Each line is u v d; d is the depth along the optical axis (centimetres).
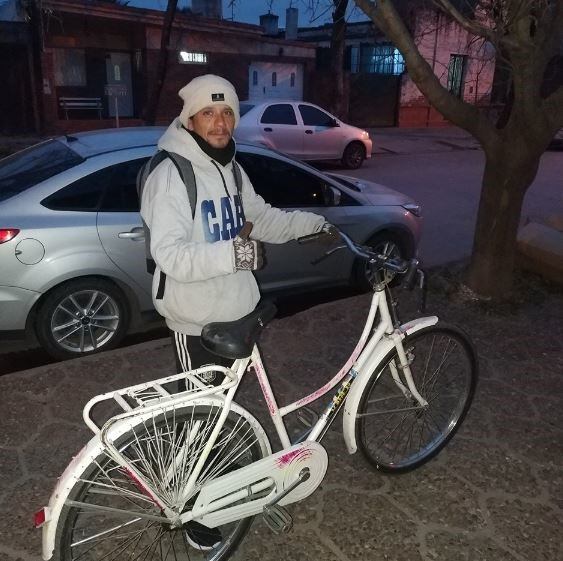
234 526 245
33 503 272
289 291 517
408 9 1380
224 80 212
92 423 201
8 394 355
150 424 206
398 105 2283
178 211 206
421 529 269
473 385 313
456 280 545
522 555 257
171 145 212
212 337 211
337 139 1293
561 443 333
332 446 322
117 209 407
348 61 2445
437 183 1198
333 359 416
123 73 1711
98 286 409
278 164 491
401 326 275
